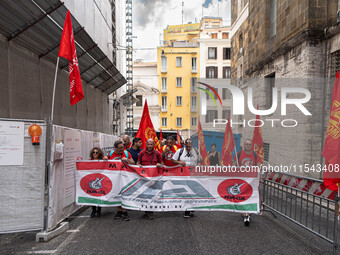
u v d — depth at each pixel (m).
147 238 3.90
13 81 6.61
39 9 6.32
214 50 37.09
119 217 4.98
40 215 3.83
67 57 4.14
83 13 11.84
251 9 12.33
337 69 7.06
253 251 3.45
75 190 5.02
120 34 22.08
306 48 7.39
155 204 4.82
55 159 4.06
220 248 3.54
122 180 4.92
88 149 6.19
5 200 3.67
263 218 5.03
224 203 4.73
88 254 3.34
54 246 3.61
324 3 7.34
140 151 5.44
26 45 7.21
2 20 5.86
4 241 3.81
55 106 9.17
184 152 4.99
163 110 36.44
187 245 3.63
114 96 20.91
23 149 3.76
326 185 3.65
